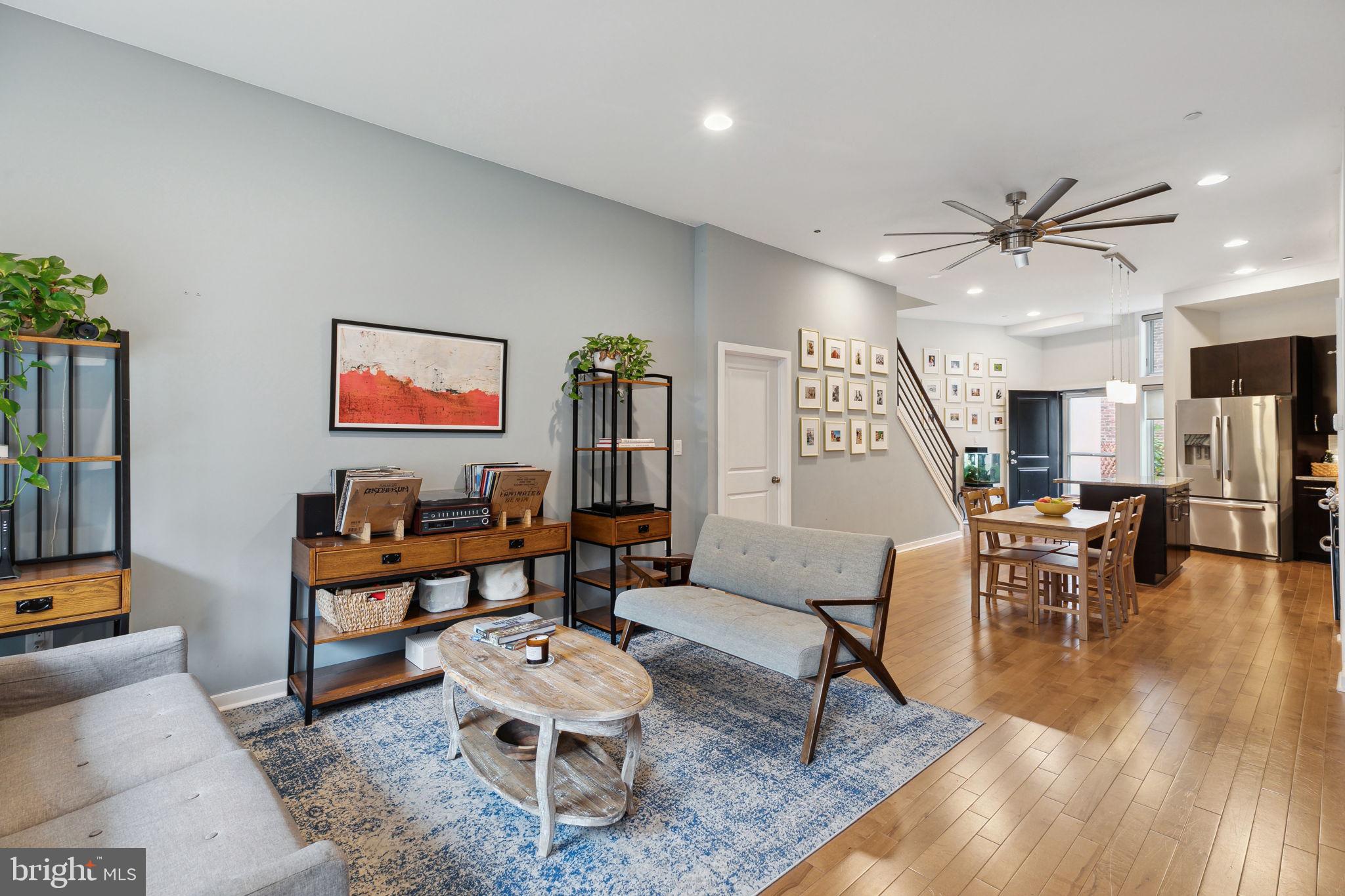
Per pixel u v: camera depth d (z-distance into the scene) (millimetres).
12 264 2062
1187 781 2293
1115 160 3623
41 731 1719
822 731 2689
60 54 2494
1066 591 4977
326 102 3062
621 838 1968
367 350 3223
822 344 5789
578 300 4105
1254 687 3115
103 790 1481
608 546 3791
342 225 3164
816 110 3096
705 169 3787
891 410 6645
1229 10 2350
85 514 2580
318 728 2684
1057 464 9930
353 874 1799
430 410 3432
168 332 2711
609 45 2598
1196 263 5840
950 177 3875
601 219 4223
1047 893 1741
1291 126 3232
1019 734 2662
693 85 2893
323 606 2918
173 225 2723
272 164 2965
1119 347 9008
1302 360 6273
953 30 2484
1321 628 4047
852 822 2061
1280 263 5848
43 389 2496
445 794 2205
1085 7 2340
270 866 1053
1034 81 2832
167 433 2713
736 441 5086
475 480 3428
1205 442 6562
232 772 1538
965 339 9531
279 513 2998
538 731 2480
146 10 2402
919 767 2396
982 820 2072
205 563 2811
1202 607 4539
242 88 2891
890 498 6629
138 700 1896
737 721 2779
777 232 4938
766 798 2193
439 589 3146
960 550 6844
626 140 3424
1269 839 1965
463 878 1788
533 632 2533
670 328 4656
